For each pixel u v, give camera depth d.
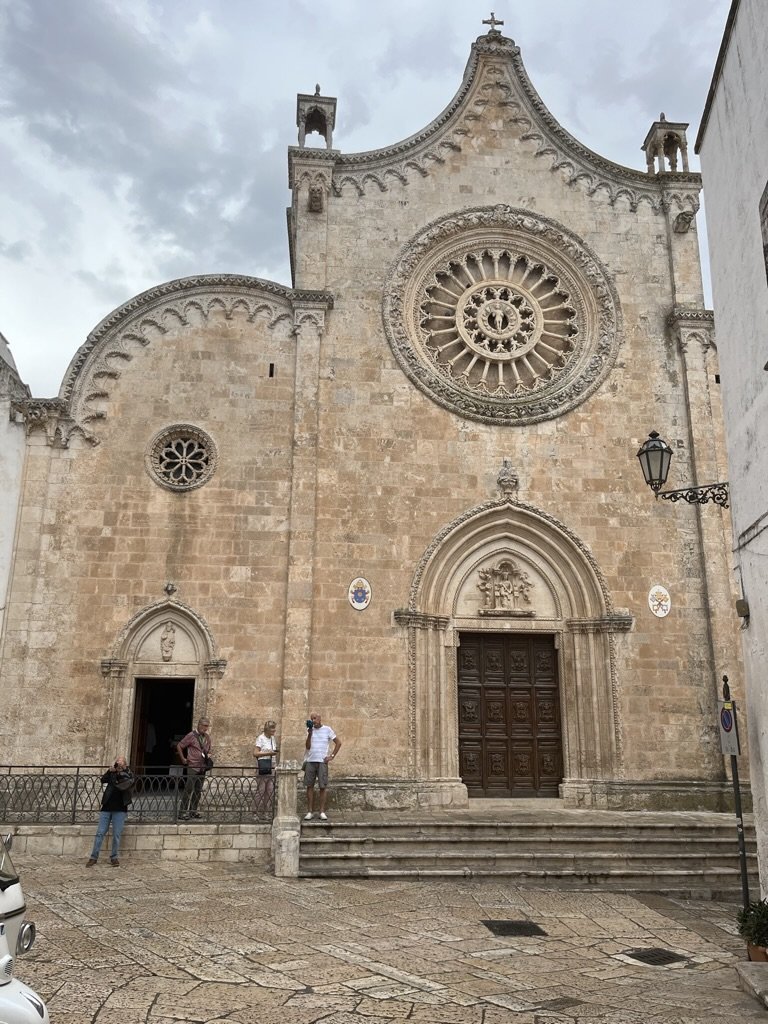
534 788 22.23
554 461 23.78
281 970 10.15
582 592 22.95
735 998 9.48
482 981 10.02
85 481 22.14
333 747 19.22
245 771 20.69
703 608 22.97
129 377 23.06
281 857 15.74
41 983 9.27
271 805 18.00
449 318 25.08
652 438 15.35
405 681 21.77
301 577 21.89
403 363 23.89
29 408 22.23
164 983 9.45
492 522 23.23
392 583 22.44
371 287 24.53
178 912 12.77
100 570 21.58
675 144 26.92
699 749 21.98
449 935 12.20
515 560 23.50
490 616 22.92
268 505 22.58
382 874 15.84
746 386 12.08
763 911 10.85
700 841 17.61
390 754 21.27
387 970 10.30
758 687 11.60
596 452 23.94
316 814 18.64
